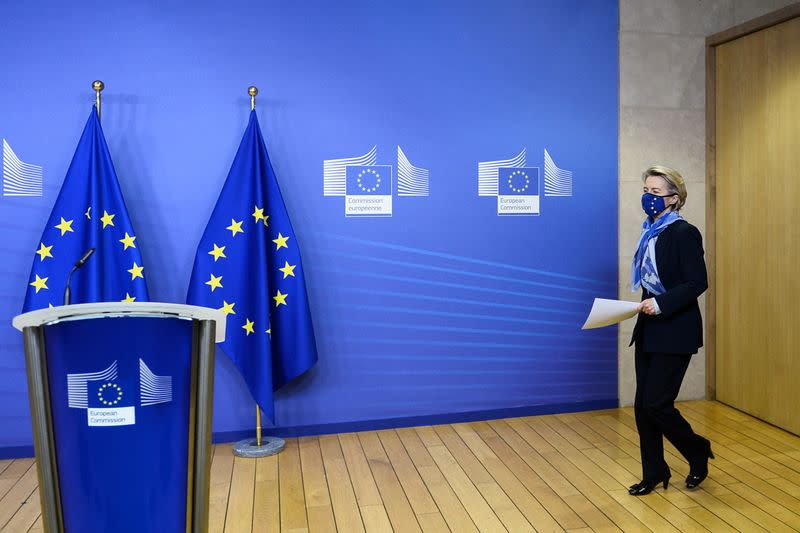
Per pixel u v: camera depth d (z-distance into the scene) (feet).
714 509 9.74
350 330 13.69
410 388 14.02
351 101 13.50
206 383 5.74
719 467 11.44
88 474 5.49
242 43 12.97
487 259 14.30
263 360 12.32
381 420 13.89
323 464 11.82
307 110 13.30
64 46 12.25
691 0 15.15
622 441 12.87
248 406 13.21
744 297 14.55
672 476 11.04
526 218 14.47
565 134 14.61
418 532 9.11
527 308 14.56
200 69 12.82
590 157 14.78
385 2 13.56
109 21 12.41
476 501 10.11
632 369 15.26
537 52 14.37
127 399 5.51
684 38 15.15
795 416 13.19
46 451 5.48
